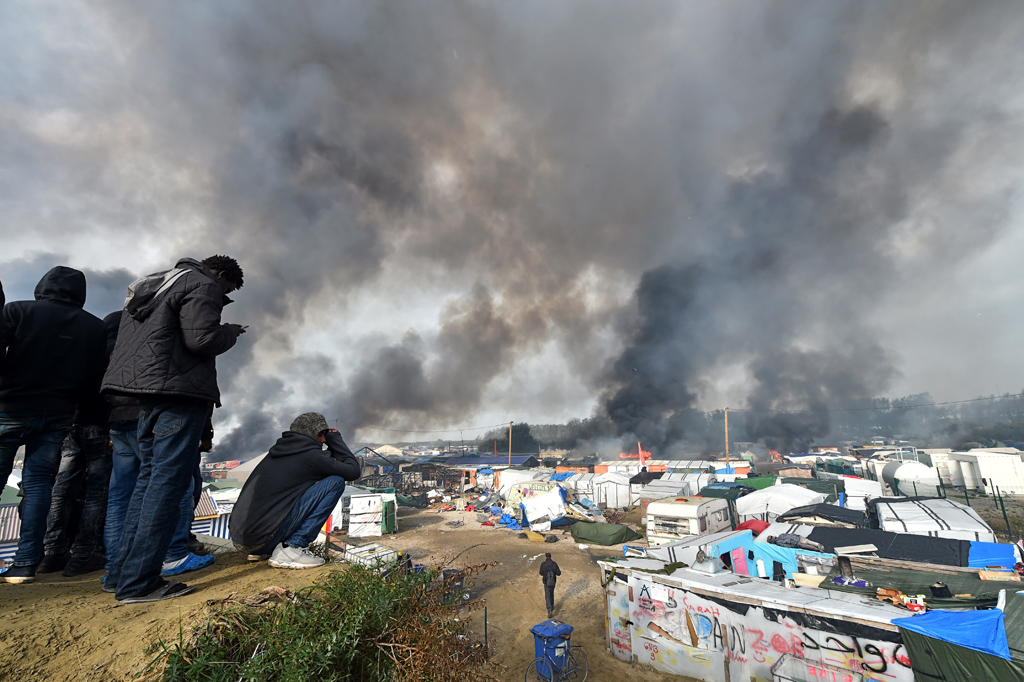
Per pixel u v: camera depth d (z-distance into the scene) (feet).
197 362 9.03
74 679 5.80
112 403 10.43
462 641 8.21
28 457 11.17
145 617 7.63
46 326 11.26
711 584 36.40
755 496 89.10
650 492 125.90
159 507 8.63
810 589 35.37
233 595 8.34
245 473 141.18
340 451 12.05
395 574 8.40
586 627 48.19
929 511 60.70
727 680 34.14
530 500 112.98
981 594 32.19
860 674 28.68
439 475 197.88
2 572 10.84
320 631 7.02
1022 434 318.04
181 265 9.37
